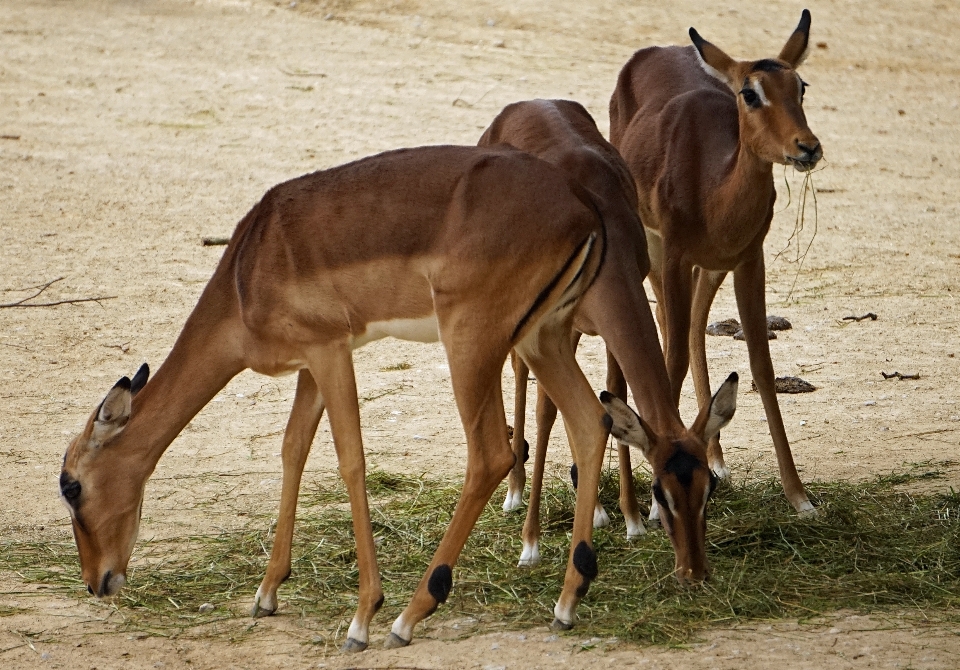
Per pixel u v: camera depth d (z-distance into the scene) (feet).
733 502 80.74
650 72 98.07
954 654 57.62
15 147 179.22
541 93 216.13
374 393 107.24
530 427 99.81
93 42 231.91
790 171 193.26
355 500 63.52
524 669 57.41
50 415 99.35
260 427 99.04
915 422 98.68
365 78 222.07
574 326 71.15
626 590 67.21
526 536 73.05
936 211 173.58
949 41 275.59
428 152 64.80
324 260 63.77
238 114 200.75
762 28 265.34
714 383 108.99
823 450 92.53
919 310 131.34
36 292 128.26
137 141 186.09
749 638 60.29
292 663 59.52
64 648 61.31
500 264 61.00
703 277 89.35
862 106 233.14
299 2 266.16
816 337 122.42
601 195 71.87
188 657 60.44
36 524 79.15
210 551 74.74
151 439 66.74
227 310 67.15
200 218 155.84
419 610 61.72
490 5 268.62
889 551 71.51
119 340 116.37
